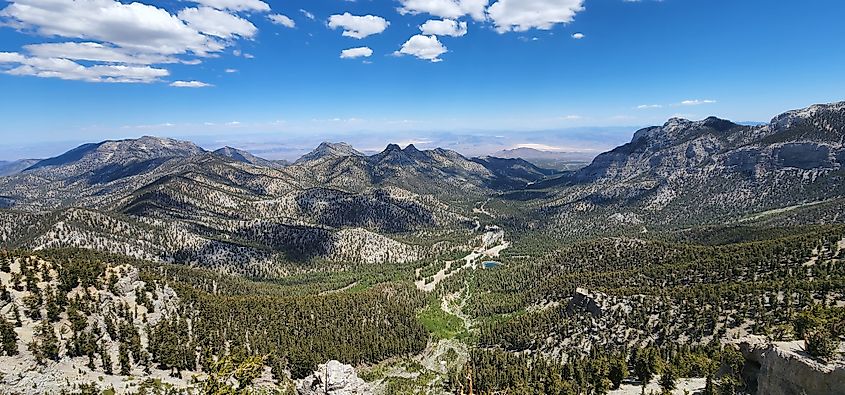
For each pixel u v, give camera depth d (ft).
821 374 307.58
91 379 515.91
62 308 614.34
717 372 443.32
